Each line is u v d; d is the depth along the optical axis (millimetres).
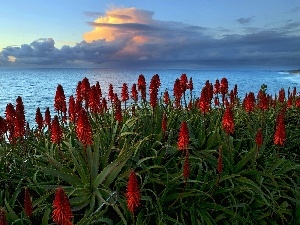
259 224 1797
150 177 1791
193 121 2451
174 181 1739
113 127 2273
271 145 2410
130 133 1974
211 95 2389
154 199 1753
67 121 2428
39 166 1709
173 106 2660
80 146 1874
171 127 2258
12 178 1865
